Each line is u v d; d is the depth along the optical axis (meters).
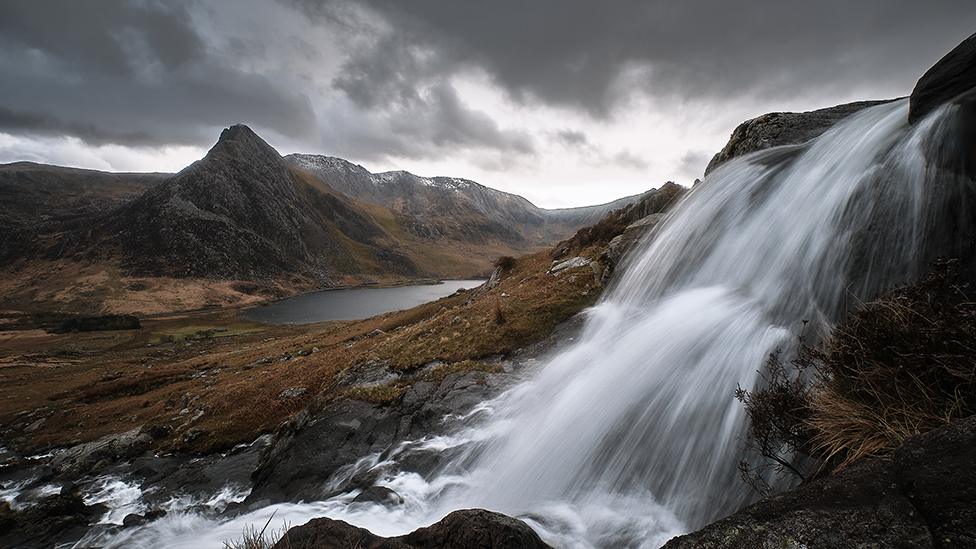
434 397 14.50
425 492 10.31
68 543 14.30
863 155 9.84
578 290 20.44
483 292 38.88
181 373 49.97
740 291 10.89
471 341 17.86
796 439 5.15
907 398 4.16
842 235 8.73
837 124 13.48
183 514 14.05
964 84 7.77
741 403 7.48
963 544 2.57
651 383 9.54
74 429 34.19
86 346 105.56
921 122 8.30
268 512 11.94
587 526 7.41
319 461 13.55
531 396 12.67
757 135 18.12
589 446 9.24
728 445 7.25
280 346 59.78
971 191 6.48
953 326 3.97
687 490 7.34
